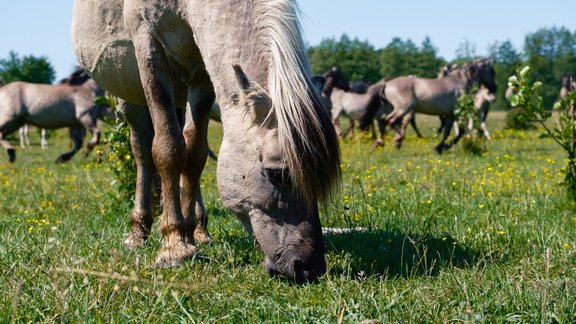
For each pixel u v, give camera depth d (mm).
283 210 3605
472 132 17594
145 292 3283
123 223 5875
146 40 4293
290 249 3572
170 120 4359
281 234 3615
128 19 4375
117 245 4855
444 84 19625
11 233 5250
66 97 16672
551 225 5410
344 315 3000
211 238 5219
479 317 2762
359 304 3068
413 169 10969
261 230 3676
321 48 103438
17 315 2955
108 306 2994
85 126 16891
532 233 5000
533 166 11664
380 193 7395
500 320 2900
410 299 3236
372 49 105000
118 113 7074
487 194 7473
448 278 3697
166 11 4164
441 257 4371
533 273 3705
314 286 3516
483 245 4680
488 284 3432
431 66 100125
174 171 4352
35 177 11367
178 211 4406
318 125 3375
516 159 13609
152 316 2951
